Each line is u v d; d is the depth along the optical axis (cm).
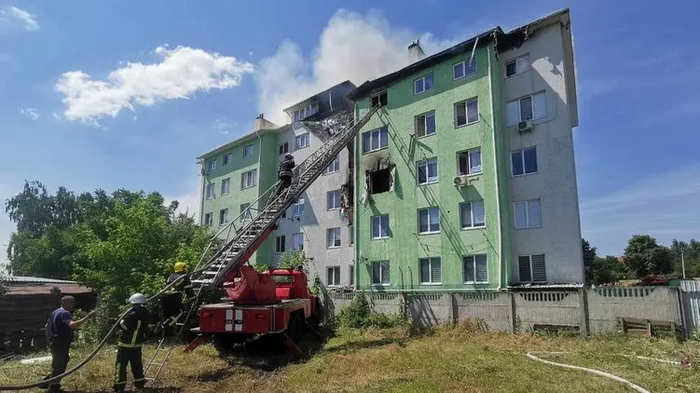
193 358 1105
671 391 729
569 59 2112
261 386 833
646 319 1252
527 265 1833
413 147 2303
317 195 2903
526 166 1916
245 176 3497
